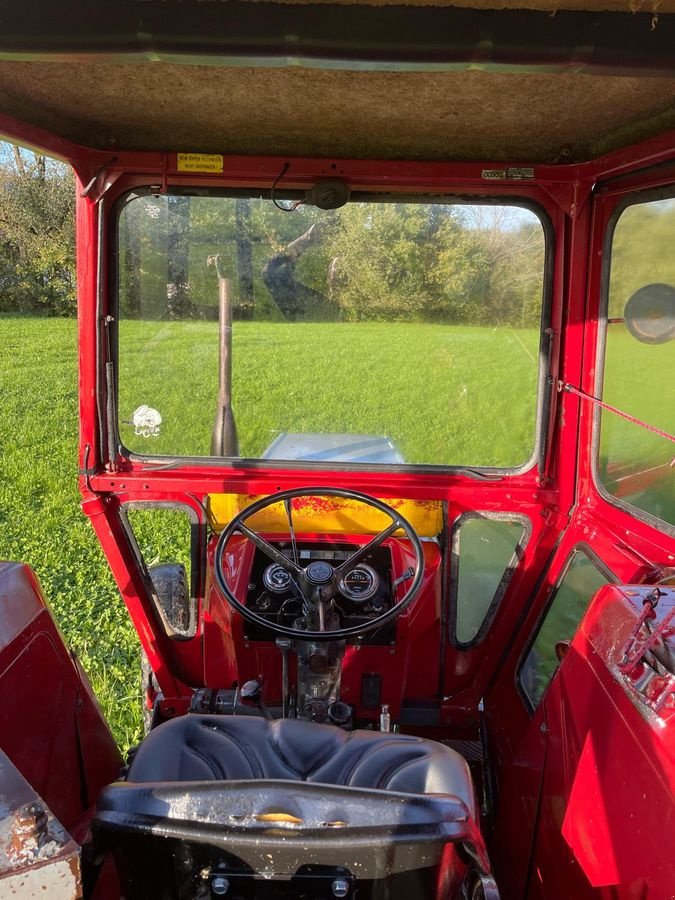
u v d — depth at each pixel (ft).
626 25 4.06
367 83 6.30
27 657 6.49
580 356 8.89
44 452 27.99
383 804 4.56
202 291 9.11
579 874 5.73
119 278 8.99
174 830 4.46
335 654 8.04
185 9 4.04
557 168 8.48
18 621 6.48
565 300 8.82
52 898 3.69
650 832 4.65
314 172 8.60
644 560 7.14
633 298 7.79
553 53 4.10
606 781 5.36
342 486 9.39
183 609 9.94
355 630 7.59
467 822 4.60
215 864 4.65
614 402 8.48
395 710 8.98
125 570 9.73
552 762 6.55
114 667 12.99
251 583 9.01
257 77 6.24
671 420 7.05
